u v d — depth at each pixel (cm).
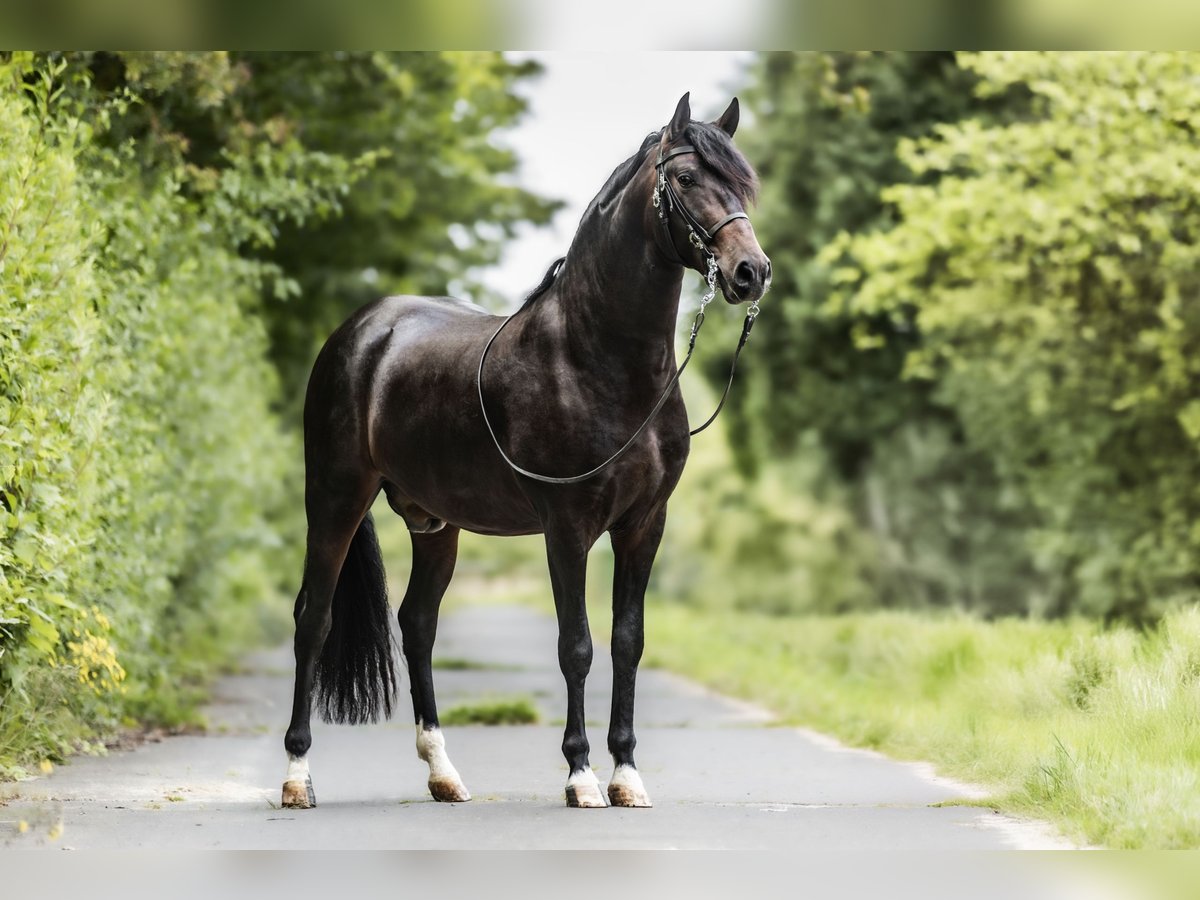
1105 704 1101
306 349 2881
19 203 941
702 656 2367
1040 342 2177
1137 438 2177
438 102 2331
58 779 1036
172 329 1551
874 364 3303
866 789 1010
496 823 855
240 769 1139
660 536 927
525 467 895
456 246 2991
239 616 2434
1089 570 2227
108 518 1236
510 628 4191
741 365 3650
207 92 1457
